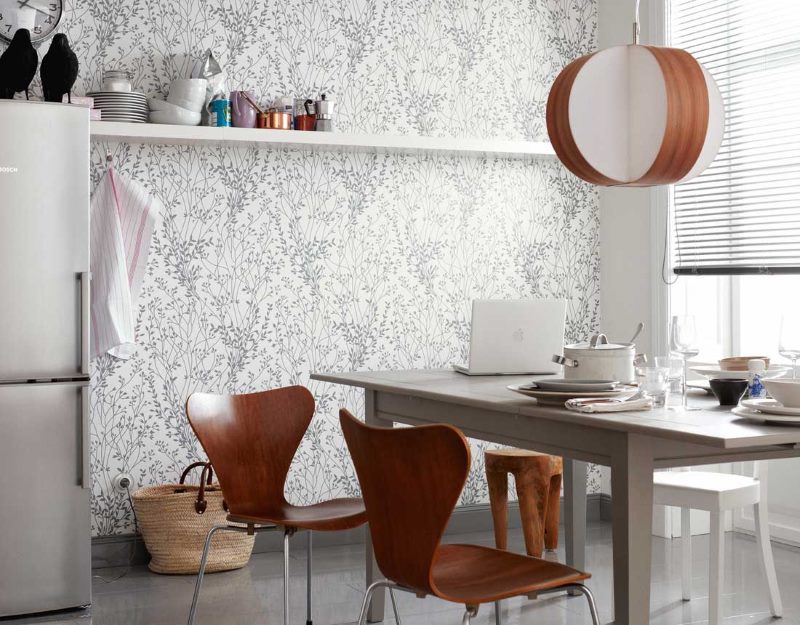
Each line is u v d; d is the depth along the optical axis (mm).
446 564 2455
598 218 5562
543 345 3562
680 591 3986
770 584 3627
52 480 3840
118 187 4512
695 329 2947
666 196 5020
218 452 3197
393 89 5078
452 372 3760
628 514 2279
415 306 5133
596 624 2279
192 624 3191
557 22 5453
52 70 4078
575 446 2494
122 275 4418
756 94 4652
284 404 3396
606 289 5516
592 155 2723
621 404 2484
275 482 3328
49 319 3820
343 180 4977
